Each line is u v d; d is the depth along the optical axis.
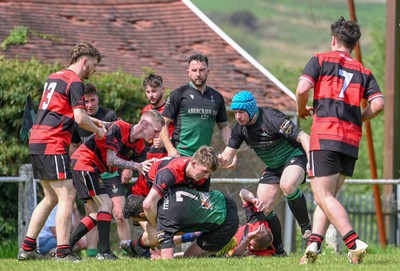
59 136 28.55
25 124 35.84
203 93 33.19
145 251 30.77
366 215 61.00
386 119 62.44
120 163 29.23
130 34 56.88
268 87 54.59
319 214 25.59
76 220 35.78
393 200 59.97
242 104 30.22
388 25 62.16
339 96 24.84
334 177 24.70
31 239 29.67
